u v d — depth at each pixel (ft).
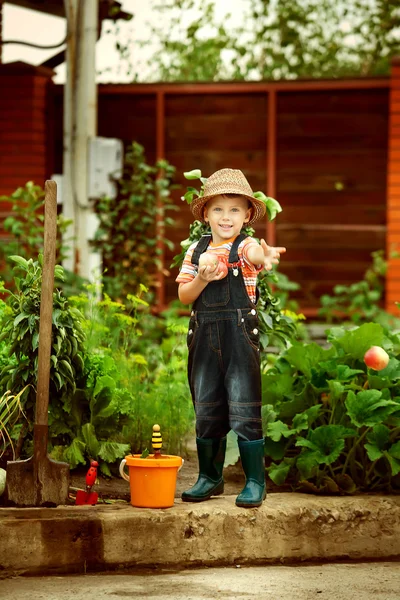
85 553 15.57
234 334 16.63
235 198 16.84
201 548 16.05
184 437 22.40
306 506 16.78
